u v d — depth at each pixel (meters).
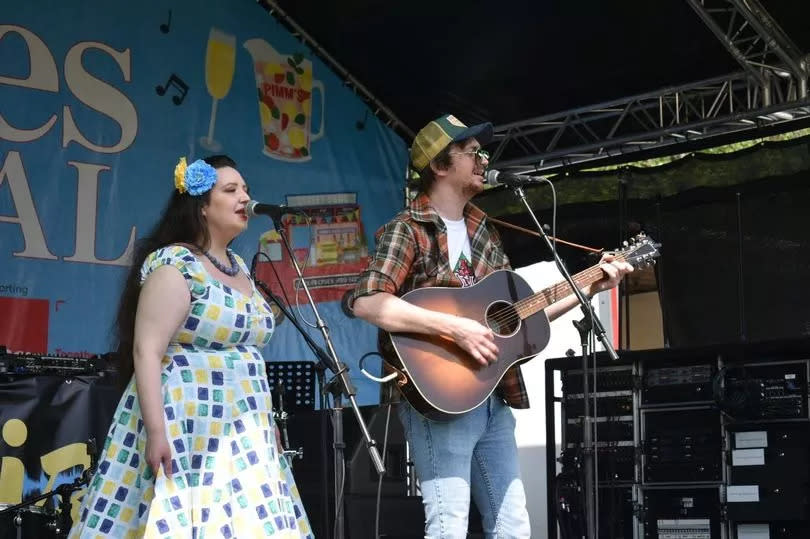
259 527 3.20
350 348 7.43
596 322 4.10
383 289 3.80
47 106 6.64
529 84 7.21
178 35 7.18
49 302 6.47
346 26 7.27
